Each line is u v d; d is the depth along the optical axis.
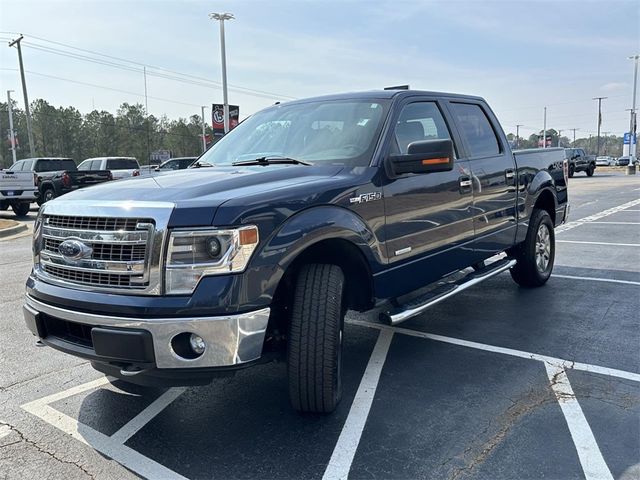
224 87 32.16
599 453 2.91
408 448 3.00
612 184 27.20
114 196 3.07
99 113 95.12
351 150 3.86
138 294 2.79
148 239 2.77
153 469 2.88
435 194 4.25
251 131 4.67
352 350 4.58
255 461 2.93
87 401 3.72
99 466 2.91
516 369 4.08
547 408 3.44
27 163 21.66
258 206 2.89
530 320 5.27
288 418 3.40
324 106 4.46
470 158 4.88
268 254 2.88
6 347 4.84
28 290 3.36
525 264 6.23
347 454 2.96
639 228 11.57
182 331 2.72
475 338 4.80
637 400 3.52
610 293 6.20
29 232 13.86
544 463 2.83
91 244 2.94
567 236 10.77
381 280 3.74
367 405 3.53
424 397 3.63
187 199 2.88
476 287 6.62
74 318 2.93
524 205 5.85
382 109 4.12
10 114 46.53
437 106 4.71
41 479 2.79
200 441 3.16
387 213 3.74
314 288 3.16
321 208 3.23
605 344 4.57
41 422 3.43
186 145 95.88
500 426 3.22
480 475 2.74
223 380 4.04
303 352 3.13
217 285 2.74
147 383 2.93
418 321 5.34
